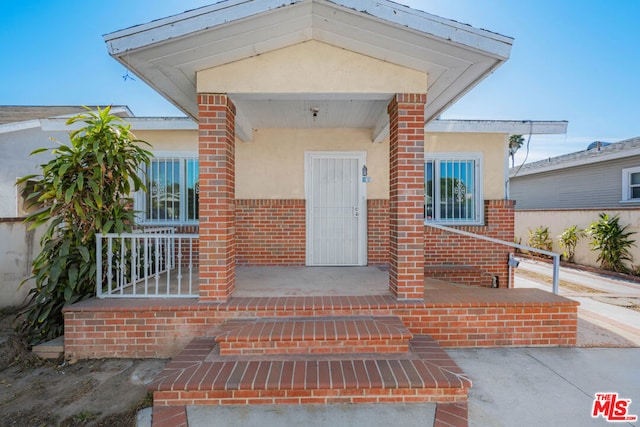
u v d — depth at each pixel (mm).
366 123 5883
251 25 3236
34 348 3812
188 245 6172
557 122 6156
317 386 2734
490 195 6410
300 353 3281
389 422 2582
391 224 4164
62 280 4246
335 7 3131
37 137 8422
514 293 4305
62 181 4191
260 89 3760
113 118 4445
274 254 6168
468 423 2596
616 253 8930
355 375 2857
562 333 3949
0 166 7988
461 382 2766
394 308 3801
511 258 6277
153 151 6270
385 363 3082
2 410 2910
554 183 13789
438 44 3377
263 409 2729
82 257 4203
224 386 2715
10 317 5238
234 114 4223
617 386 3131
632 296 6637
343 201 6305
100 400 3023
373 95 3904
